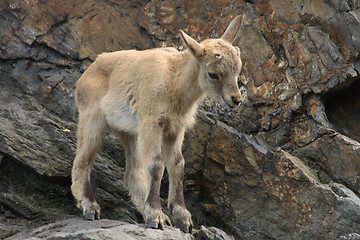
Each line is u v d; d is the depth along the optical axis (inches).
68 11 968.3
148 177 641.6
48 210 744.3
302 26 863.1
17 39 949.2
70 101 919.0
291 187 749.3
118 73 722.2
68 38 960.9
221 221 801.6
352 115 869.8
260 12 902.4
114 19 979.3
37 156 775.7
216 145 813.9
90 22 971.9
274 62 873.5
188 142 832.9
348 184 768.9
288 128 847.7
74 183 709.3
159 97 652.7
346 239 638.5
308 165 805.9
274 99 860.0
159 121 650.2
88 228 621.9
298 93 842.2
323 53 841.5
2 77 943.0
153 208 629.9
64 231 615.2
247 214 778.8
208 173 818.2
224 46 633.6
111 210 776.3
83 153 717.9
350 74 816.9
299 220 735.1
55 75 939.3
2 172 776.3
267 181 769.6
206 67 625.9
